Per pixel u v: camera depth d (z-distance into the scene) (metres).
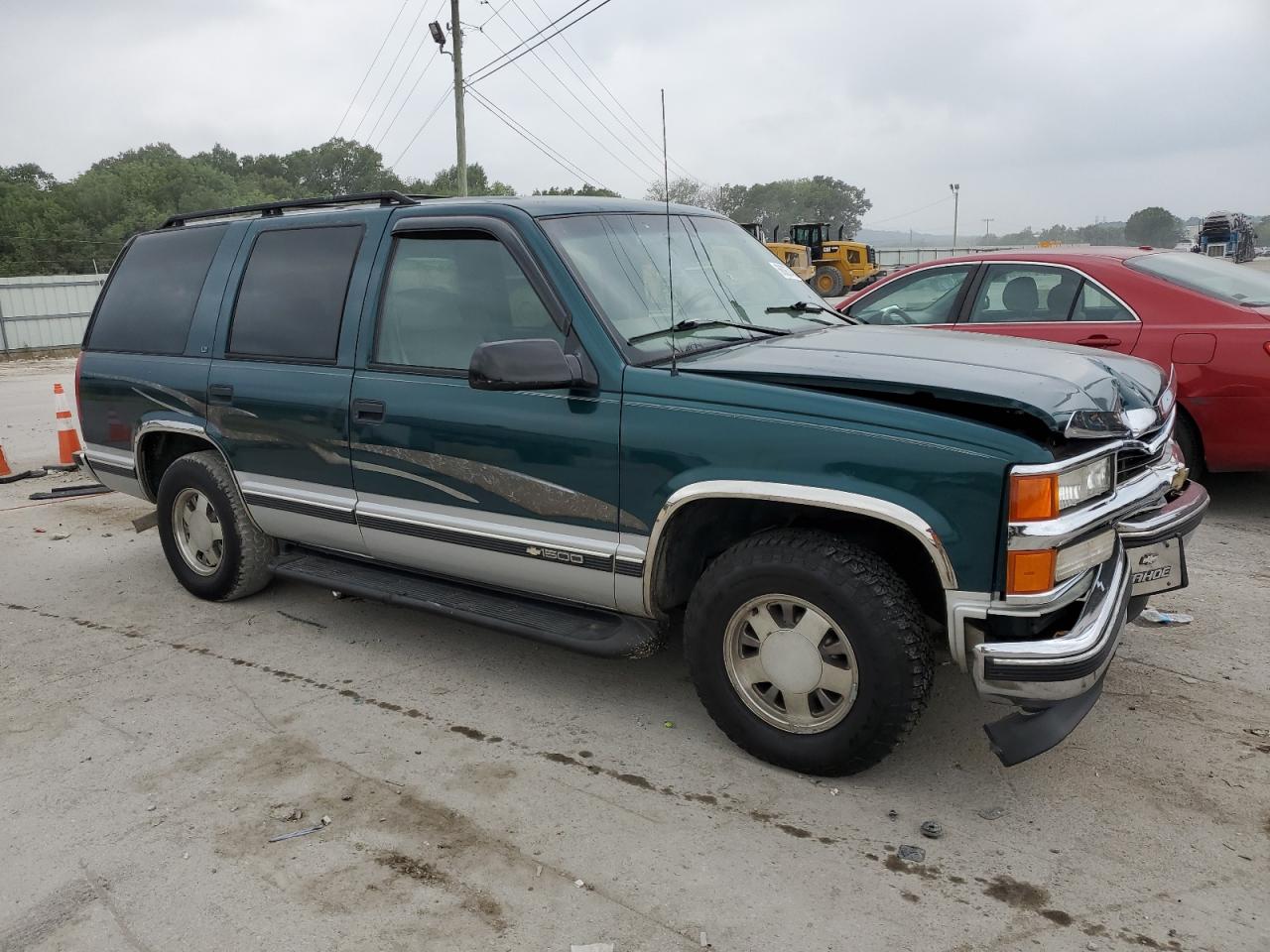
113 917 2.70
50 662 4.52
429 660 4.40
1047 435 2.87
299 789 3.32
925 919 2.59
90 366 5.45
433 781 3.35
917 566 3.30
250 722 3.84
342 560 4.63
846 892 2.71
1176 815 3.02
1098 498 2.99
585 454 3.45
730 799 3.19
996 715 3.68
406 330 4.02
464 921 2.64
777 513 3.34
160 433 5.17
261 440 4.54
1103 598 2.99
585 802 3.20
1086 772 3.29
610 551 3.45
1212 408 5.70
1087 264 6.20
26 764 3.57
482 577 3.94
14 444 11.07
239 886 2.81
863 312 7.13
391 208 4.20
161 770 3.49
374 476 4.12
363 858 2.93
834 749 3.15
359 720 3.83
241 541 4.91
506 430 3.63
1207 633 4.37
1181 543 3.57
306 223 4.50
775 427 3.08
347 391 4.14
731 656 3.33
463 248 3.86
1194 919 2.56
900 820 3.04
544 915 2.65
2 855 3.01
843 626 3.03
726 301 3.96
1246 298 5.89
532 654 4.45
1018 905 2.63
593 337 3.45
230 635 4.77
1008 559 2.78
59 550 6.42
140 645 4.69
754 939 2.53
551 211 3.78
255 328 4.62
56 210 80.56
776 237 30.38
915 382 2.98
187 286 5.01
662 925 2.60
